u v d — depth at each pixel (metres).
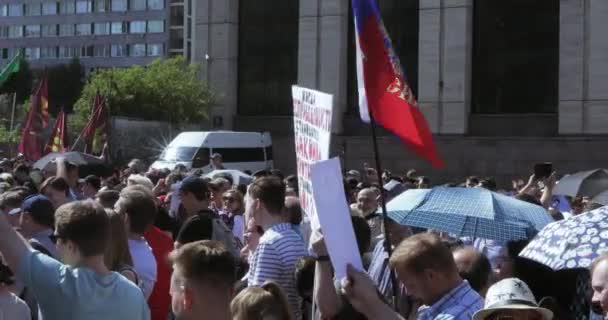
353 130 44.44
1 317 5.71
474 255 5.93
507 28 42.19
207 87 47.66
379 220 9.65
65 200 10.54
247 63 47.47
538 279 6.84
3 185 12.20
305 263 6.25
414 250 4.50
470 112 42.78
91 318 4.83
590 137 39.72
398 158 42.66
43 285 4.83
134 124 41.50
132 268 6.43
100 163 19.78
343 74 44.84
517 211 7.91
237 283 6.53
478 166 41.53
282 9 46.56
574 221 5.60
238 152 36.03
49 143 23.75
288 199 8.57
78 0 120.12
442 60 42.72
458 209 7.90
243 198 12.05
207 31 47.72
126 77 50.81
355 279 4.08
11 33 124.75
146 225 7.29
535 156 40.59
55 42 121.44
